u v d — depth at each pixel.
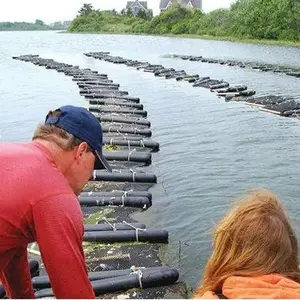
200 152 13.84
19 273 2.76
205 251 7.83
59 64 39.88
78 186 2.46
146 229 8.12
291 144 14.47
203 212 9.56
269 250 1.98
